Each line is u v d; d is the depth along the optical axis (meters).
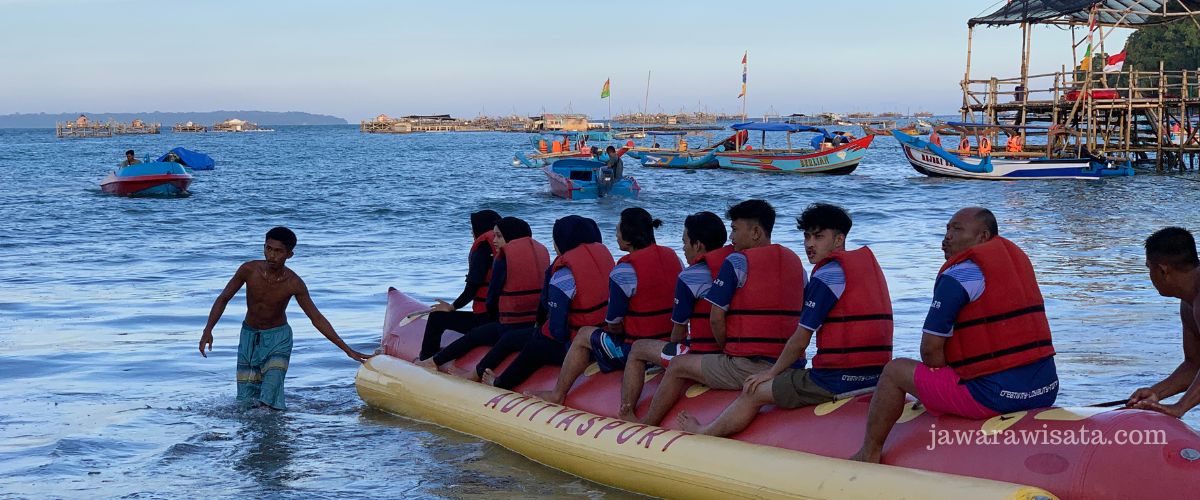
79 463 5.98
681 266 6.15
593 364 6.37
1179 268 4.70
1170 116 39.12
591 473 5.61
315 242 18.23
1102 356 8.16
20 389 7.74
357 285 12.98
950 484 4.22
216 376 8.20
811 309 4.98
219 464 6.01
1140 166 39.09
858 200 27.42
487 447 6.34
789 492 4.64
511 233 7.34
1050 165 33.47
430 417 6.86
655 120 179.50
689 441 5.21
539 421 6.01
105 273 14.30
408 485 5.64
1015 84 37.41
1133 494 3.99
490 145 99.25
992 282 4.39
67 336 9.73
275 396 7.21
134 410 7.18
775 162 41.06
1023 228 19.00
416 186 35.25
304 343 9.47
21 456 6.10
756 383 5.15
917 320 9.88
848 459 4.69
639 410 5.84
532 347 6.55
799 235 18.28
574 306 6.40
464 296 7.56
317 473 5.85
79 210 25.27
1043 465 4.18
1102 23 35.09
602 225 22.02
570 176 30.17
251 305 7.23
